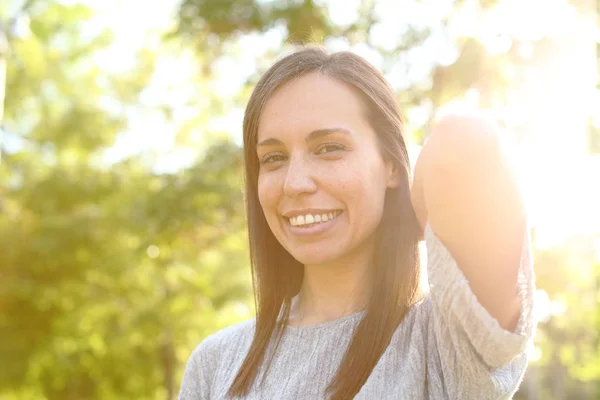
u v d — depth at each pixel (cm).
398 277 149
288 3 968
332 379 148
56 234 1546
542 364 2083
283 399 151
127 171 1644
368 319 147
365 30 992
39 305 1680
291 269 169
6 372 1683
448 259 104
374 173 146
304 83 147
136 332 1680
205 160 1183
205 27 1014
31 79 1662
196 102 1609
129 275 1670
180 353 1816
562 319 1459
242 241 1449
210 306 1662
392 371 138
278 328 163
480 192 100
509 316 104
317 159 145
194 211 1147
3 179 1645
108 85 1728
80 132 1639
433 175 103
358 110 147
